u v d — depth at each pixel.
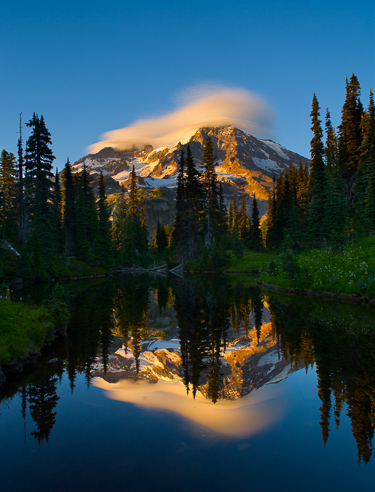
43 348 13.06
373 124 42.31
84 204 63.31
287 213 67.75
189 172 63.19
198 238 67.00
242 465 5.36
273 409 7.49
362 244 29.36
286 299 24.97
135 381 9.59
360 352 11.32
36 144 50.09
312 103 46.19
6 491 4.74
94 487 4.85
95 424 6.96
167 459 5.56
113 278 55.12
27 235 50.91
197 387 9.04
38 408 7.85
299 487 4.80
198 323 18.19
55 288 16.77
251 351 12.36
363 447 5.87
